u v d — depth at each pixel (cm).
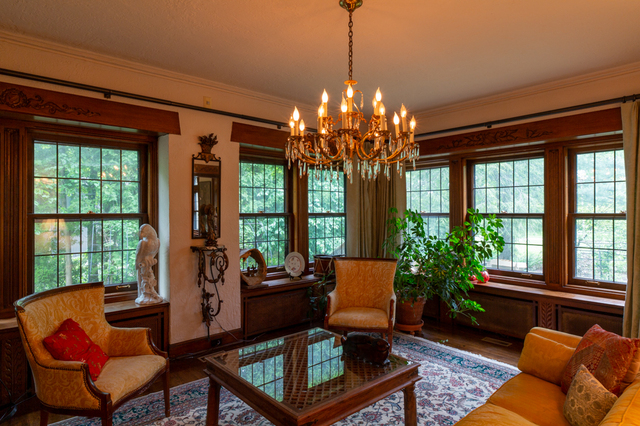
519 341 408
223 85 384
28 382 284
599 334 204
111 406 207
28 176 312
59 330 231
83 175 342
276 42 288
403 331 437
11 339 276
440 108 467
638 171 327
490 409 185
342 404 192
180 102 361
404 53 308
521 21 256
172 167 356
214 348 381
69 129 323
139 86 338
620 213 373
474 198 480
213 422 236
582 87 366
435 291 421
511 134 412
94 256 347
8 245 296
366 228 499
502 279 445
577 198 403
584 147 394
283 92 409
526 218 436
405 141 207
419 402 273
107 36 280
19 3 233
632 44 294
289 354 252
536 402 193
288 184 489
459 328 452
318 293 471
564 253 400
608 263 381
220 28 266
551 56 316
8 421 254
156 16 250
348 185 496
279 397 192
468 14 247
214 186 381
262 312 422
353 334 250
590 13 246
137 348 261
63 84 295
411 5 236
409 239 445
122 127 329
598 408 162
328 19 253
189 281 367
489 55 313
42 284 319
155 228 372
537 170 428
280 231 480
